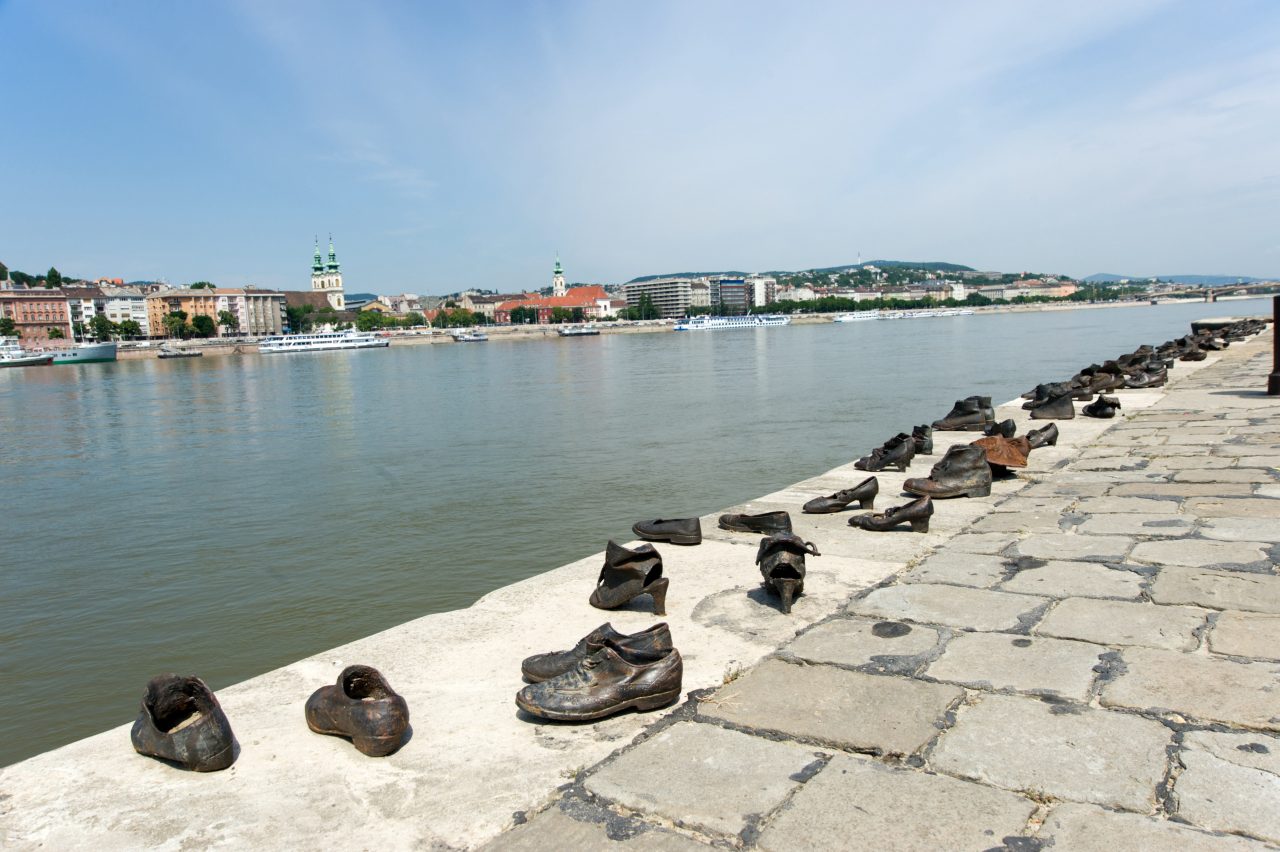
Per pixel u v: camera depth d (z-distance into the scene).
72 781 3.82
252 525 19.00
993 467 10.18
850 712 4.08
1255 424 12.52
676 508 18.55
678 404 39.97
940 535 7.46
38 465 29.27
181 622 12.99
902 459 10.73
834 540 7.45
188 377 83.62
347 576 14.79
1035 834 3.07
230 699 4.62
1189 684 4.14
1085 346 71.88
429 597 13.59
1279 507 7.57
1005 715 3.96
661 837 3.19
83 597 14.37
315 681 4.82
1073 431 13.28
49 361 123.94
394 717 3.92
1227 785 3.29
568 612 5.80
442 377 70.25
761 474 21.97
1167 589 5.53
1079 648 4.66
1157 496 8.38
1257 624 4.84
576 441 29.17
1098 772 3.44
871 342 101.06
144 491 23.83
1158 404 15.76
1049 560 6.39
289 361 117.56
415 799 3.55
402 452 28.58
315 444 31.73
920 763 3.59
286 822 3.42
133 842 3.32
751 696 4.33
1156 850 2.95
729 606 5.77
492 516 18.50
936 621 5.23
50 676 11.30
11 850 3.30
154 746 3.94
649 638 4.56
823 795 3.39
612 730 4.07
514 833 3.28
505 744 3.99
